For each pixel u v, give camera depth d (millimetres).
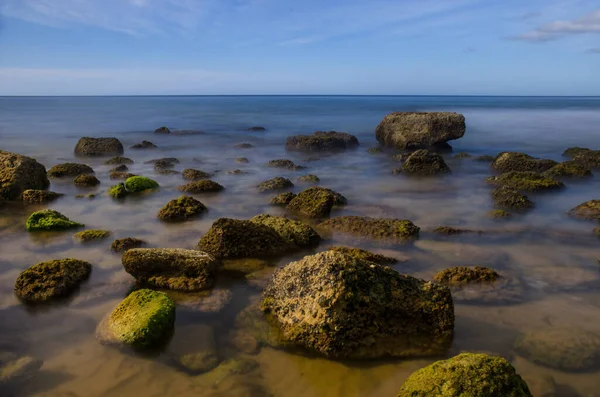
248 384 5523
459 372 4809
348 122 51281
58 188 16328
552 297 7703
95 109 85938
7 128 42125
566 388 5426
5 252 9648
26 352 6109
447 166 20156
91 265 8828
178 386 5477
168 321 6469
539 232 11227
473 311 7188
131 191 15289
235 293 7773
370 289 6355
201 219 12305
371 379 5656
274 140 33875
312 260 6828
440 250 9953
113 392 5367
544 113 73000
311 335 6137
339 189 16812
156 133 38000
